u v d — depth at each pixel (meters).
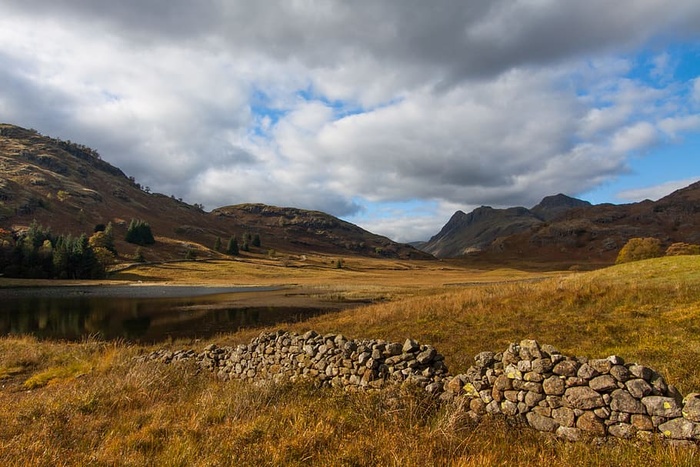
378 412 7.35
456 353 13.36
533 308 18.42
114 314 44.47
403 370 8.52
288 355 11.25
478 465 5.20
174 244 190.50
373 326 20.12
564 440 6.08
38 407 8.71
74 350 17.92
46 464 5.69
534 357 6.80
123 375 11.85
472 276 139.12
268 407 8.33
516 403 6.78
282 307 48.66
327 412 7.61
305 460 5.66
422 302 24.94
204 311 46.19
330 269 171.25
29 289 83.56
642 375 5.88
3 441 6.61
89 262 110.38
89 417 8.13
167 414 8.27
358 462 5.44
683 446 5.25
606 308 17.19
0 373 14.59
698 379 8.81
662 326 13.49
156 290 83.50
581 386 6.23
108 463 5.72
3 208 169.62
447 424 6.38
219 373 13.00
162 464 5.67
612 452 5.34
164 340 28.17
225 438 6.49
